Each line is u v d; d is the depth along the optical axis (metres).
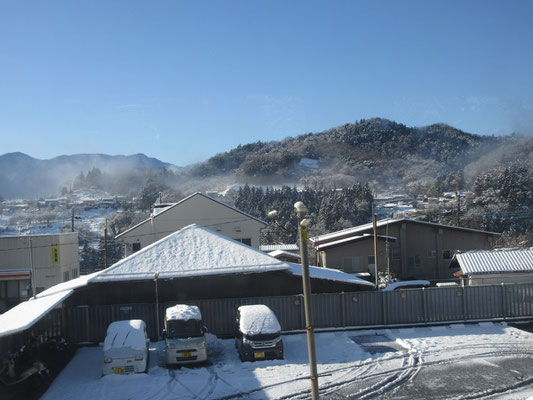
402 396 13.16
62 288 21.58
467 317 21.97
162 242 23.33
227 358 17.44
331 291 23.45
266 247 53.50
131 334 15.77
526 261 26.30
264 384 14.30
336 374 15.16
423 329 21.11
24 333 17.95
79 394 13.85
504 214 70.56
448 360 16.36
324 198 103.50
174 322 16.84
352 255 40.12
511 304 22.25
